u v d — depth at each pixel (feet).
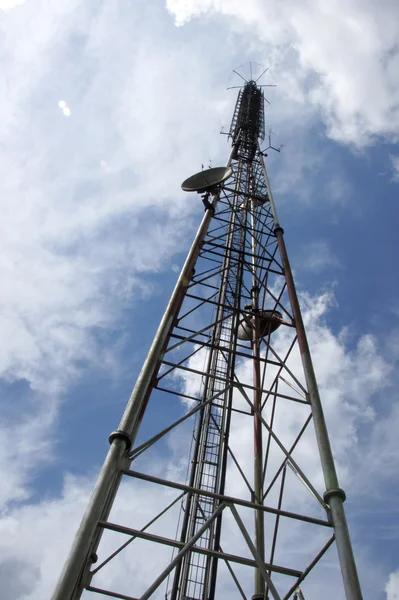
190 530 47.57
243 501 35.65
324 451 40.37
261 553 49.49
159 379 47.24
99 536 33.68
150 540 32.45
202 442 54.29
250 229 75.25
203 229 65.21
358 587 30.94
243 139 103.24
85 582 30.89
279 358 52.21
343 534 34.17
